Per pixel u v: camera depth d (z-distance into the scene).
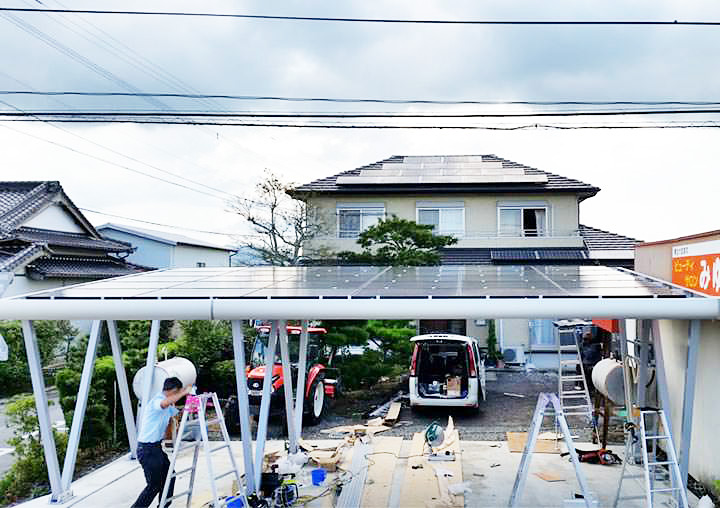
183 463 8.04
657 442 8.15
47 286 17.22
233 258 32.94
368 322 13.84
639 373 7.36
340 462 8.05
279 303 5.93
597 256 19.05
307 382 10.74
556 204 20.36
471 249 20.56
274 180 18.47
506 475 7.47
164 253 26.16
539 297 5.68
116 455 8.94
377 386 15.03
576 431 9.93
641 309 5.53
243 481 7.14
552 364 18.39
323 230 20.08
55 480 6.52
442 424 10.95
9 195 20.00
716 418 6.55
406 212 20.80
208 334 13.07
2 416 11.63
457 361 12.52
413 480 7.25
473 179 20.48
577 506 6.16
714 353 6.61
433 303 5.77
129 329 11.88
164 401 6.00
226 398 12.47
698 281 6.80
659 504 6.34
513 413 11.86
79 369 9.17
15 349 14.20
